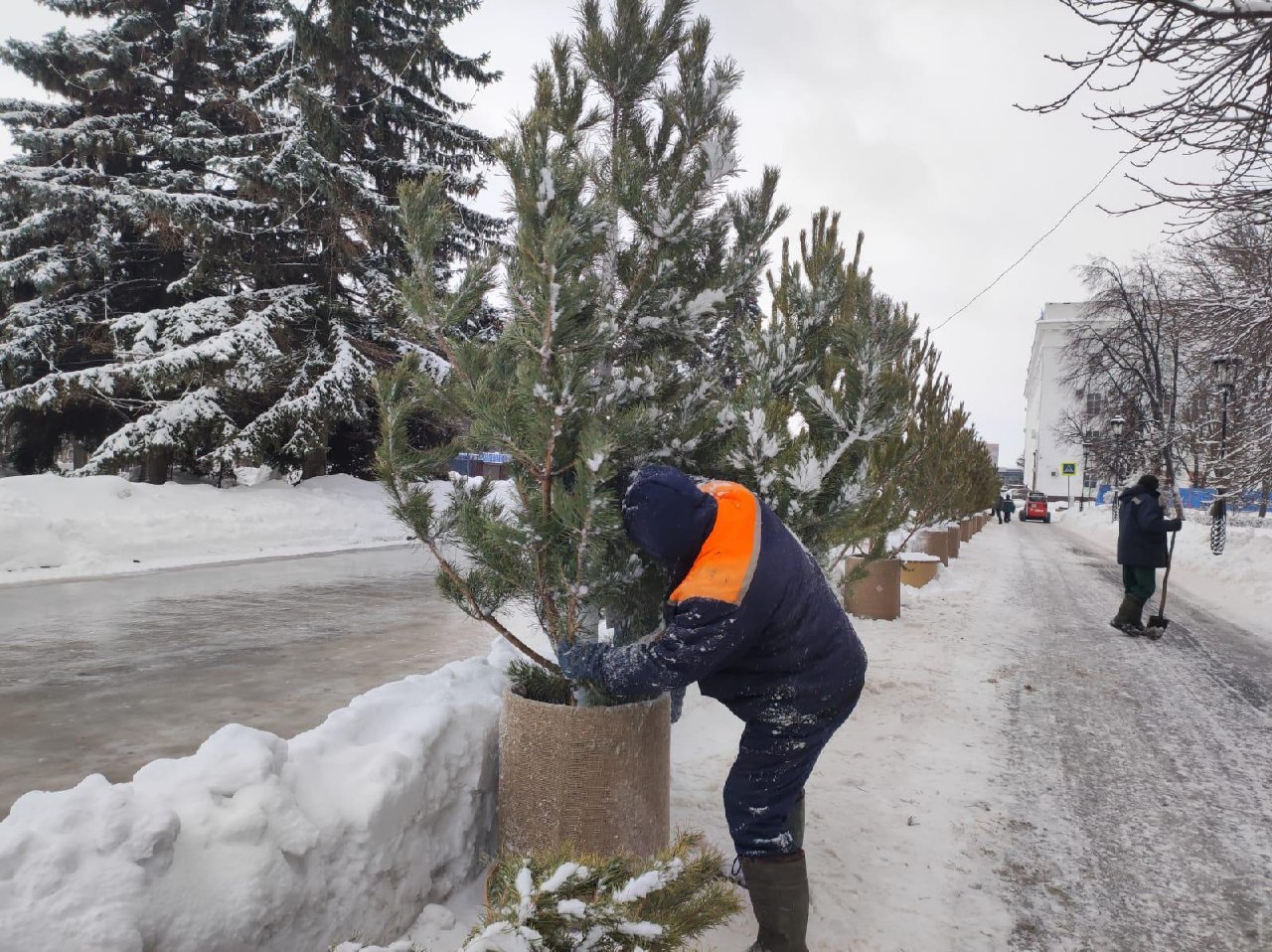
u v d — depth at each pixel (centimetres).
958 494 1160
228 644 609
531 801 246
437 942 224
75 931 154
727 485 228
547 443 236
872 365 307
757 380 297
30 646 589
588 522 227
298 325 1630
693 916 138
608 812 244
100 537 1042
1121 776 402
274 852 192
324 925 201
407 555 1225
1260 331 847
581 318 245
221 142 1564
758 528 217
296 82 1473
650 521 212
